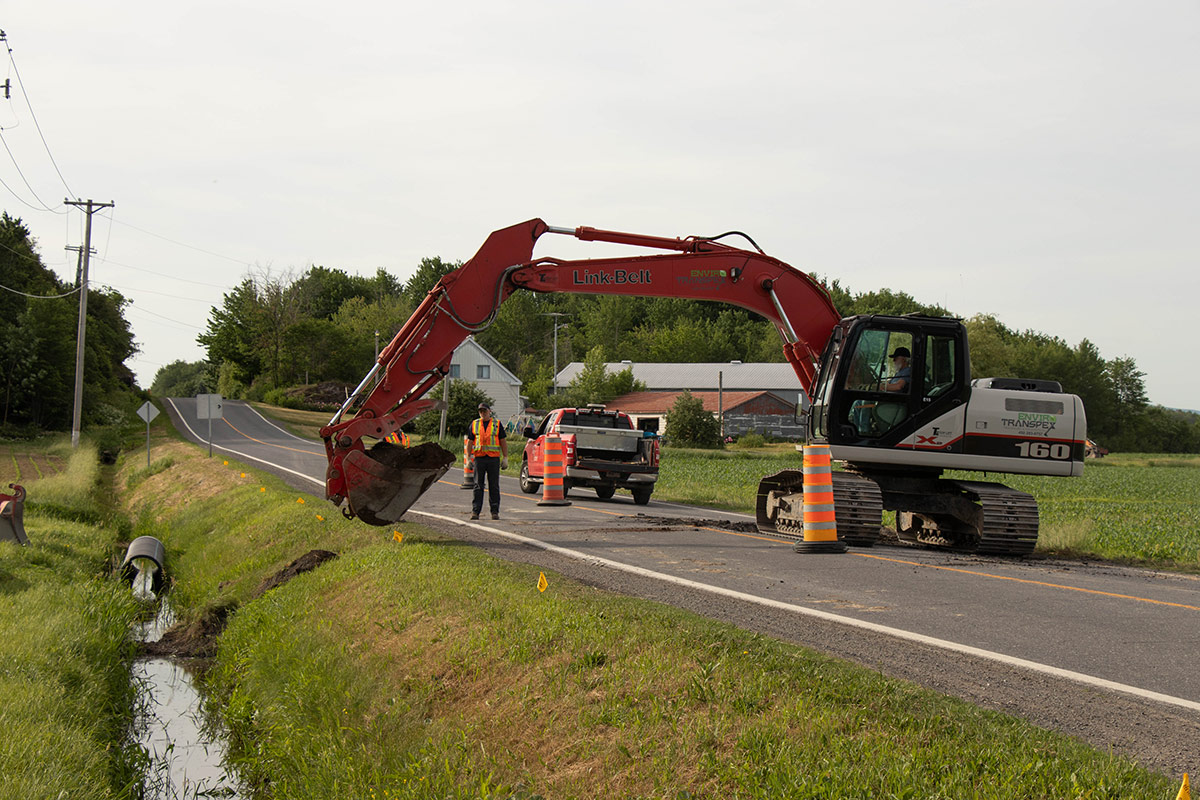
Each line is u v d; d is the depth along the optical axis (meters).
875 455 12.79
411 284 155.38
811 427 13.31
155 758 8.15
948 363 12.84
